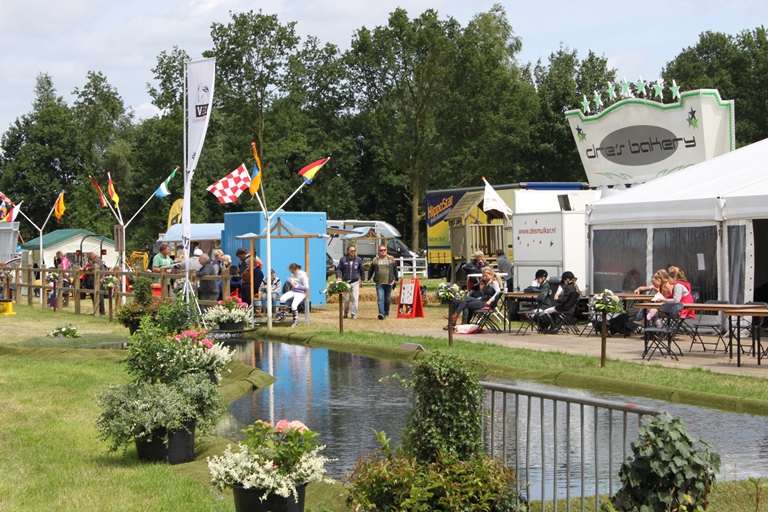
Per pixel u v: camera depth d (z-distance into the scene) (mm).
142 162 62469
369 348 16797
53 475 7621
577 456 8500
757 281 21156
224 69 58750
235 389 12234
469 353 15289
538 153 60875
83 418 10289
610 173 27000
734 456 8469
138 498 6898
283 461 6430
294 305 21422
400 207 71625
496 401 11422
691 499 5000
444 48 59219
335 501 6969
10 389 12266
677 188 19516
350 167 68688
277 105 58594
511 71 64562
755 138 60562
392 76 60312
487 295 19672
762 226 21125
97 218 66938
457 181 59625
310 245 26219
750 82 63875
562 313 18891
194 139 18688
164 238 40031
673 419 5195
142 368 9141
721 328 17562
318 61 65750
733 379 12273
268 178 59844
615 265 19922
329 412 10977
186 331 12195
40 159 71000
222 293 21406
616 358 14625
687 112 24625
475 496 5598
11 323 22688
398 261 44188
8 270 30234
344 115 66188
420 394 6168
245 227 25953
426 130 58969
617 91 60406
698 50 68562
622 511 5148
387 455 6004
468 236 29891
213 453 8406
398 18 59875
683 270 18375
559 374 12984
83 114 76750
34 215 72250
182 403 8320
